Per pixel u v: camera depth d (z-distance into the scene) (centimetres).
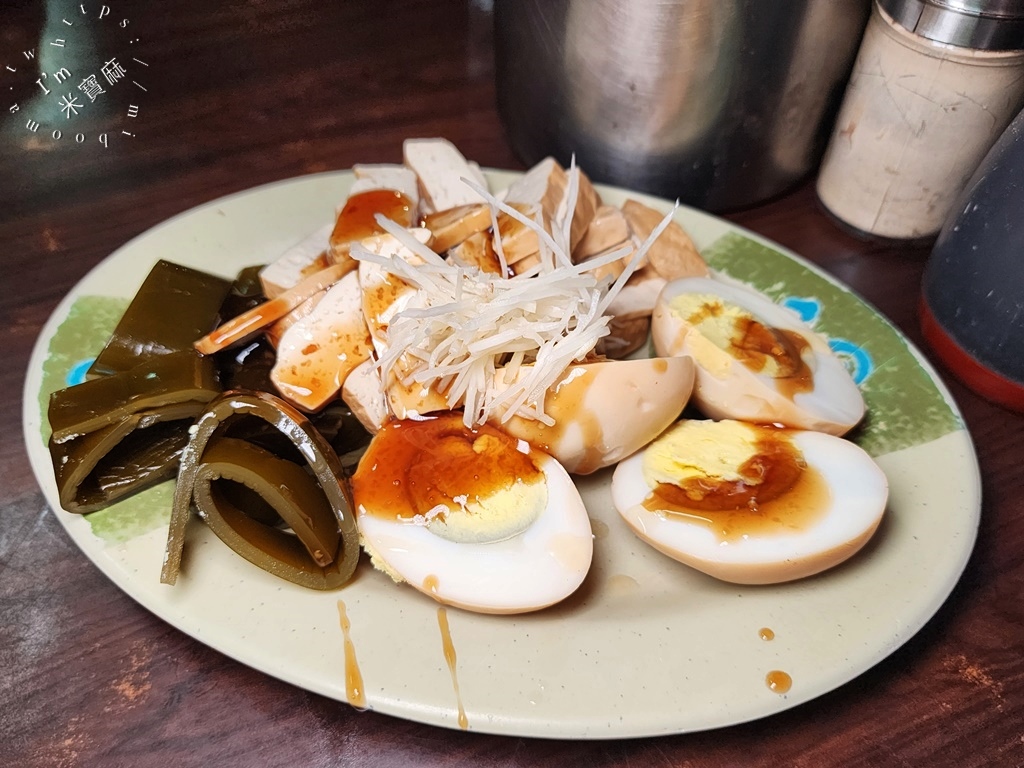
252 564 16
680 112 24
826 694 16
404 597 17
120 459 18
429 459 18
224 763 15
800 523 17
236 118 27
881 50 23
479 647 16
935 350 23
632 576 18
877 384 20
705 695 15
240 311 21
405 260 19
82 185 26
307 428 17
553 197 22
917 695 16
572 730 14
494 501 17
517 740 16
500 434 18
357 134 28
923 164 24
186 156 27
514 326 19
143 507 17
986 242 20
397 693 15
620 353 22
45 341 20
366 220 21
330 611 16
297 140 28
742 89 23
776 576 16
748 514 17
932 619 18
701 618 16
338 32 28
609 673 15
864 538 16
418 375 18
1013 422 22
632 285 22
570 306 19
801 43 23
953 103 22
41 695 16
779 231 27
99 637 17
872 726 16
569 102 25
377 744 15
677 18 21
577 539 17
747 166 26
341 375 20
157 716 16
